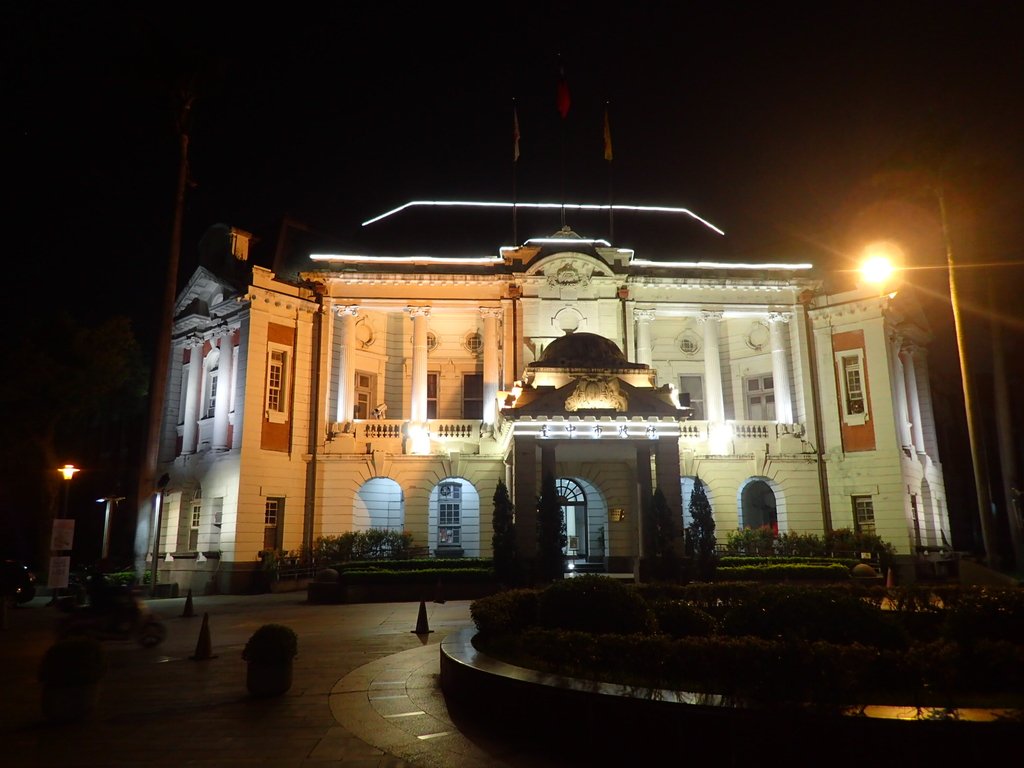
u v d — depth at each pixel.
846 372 35.72
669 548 24.73
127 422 47.19
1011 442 36.50
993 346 37.78
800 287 37.03
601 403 26.44
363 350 36.31
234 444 32.38
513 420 25.92
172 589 30.48
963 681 7.59
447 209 42.72
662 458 26.12
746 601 10.26
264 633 11.08
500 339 35.88
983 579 22.05
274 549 31.92
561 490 34.09
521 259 36.50
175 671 12.99
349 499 33.41
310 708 10.05
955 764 6.07
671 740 6.95
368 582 25.56
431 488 33.91
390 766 7.52
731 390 38.50
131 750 8.22
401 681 11.60
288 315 34.38
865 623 9.34
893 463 33.62
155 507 32.56
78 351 38.28
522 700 8.31
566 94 39.69
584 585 10.61
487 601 12.05
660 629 10.77
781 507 34.88
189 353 37.94
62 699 9.40
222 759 7.86
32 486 43.03
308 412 34.09
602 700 7.45
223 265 37.19
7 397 35.84
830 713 6.42
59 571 23.91
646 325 36.38
